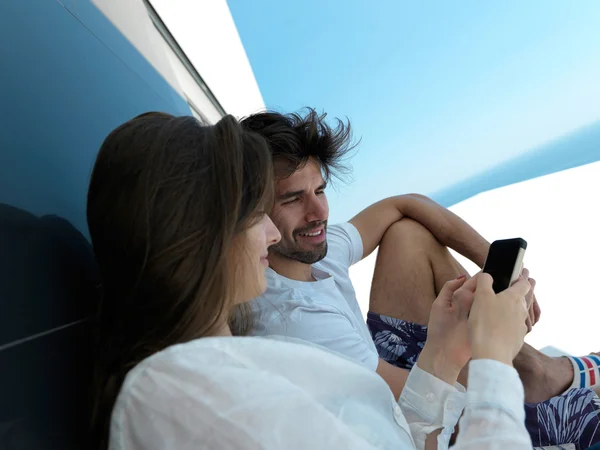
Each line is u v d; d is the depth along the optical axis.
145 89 1.47
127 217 0.58
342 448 0.50
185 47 2.42
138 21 1.76
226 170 0.59
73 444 0.62
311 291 1.30
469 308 0.88
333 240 1.58
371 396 0.71
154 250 0.58
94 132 0.98
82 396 0.68
